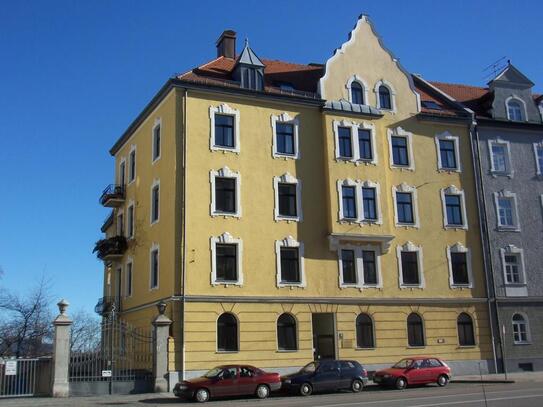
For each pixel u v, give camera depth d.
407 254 34.62
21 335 49.00
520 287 36.50
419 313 33.88
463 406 18.34
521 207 37.88
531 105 39.97
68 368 24.98
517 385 27.06
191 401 23.31
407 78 36.91
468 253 35.94
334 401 21.39
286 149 32.94
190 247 29.52
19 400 23.44
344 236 32.31
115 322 27.17
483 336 35.00
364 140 34.53
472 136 37.75
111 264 40.97
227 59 35.69
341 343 31.52
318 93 34.09
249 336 29.62
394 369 27.95
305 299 31.14
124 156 40.47
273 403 21.53
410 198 35.44
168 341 27.66
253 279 30.36
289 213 32.25
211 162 30.89
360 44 36.09
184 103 31.05
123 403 22.58
